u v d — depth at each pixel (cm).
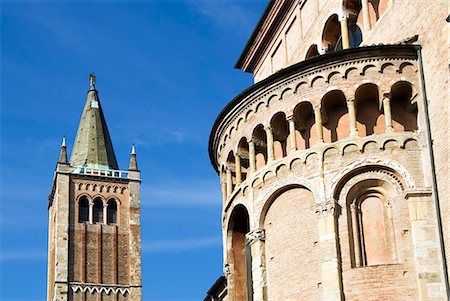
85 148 15275
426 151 3609
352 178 3712
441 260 3406
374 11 4309
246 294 4269
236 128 4250
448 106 3462
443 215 3441
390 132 3706
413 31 3825
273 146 4016
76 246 14238
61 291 13800
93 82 16400
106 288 14162
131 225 14750
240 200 4141
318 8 4859
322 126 3859
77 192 14625
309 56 4953
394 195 3638
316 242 3706
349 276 3559
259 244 3947
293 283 3756
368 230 3672
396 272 3488
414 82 3747
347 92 3812
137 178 15125
